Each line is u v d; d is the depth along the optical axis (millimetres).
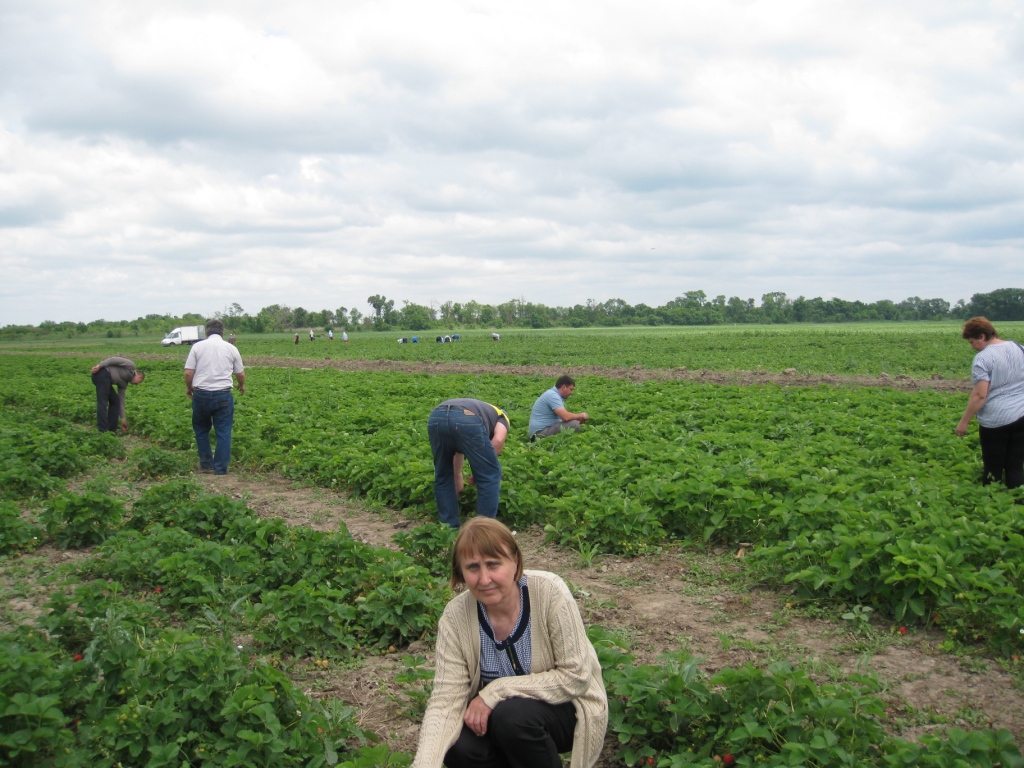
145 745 4145
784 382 24391
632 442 12141
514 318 180875
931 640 5816
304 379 28938
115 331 138625
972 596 5754
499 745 3674
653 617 6441
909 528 6852
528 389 21859
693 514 8453
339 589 6516
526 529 9250
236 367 13219
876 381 23984
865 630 5961
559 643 3740
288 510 10469
